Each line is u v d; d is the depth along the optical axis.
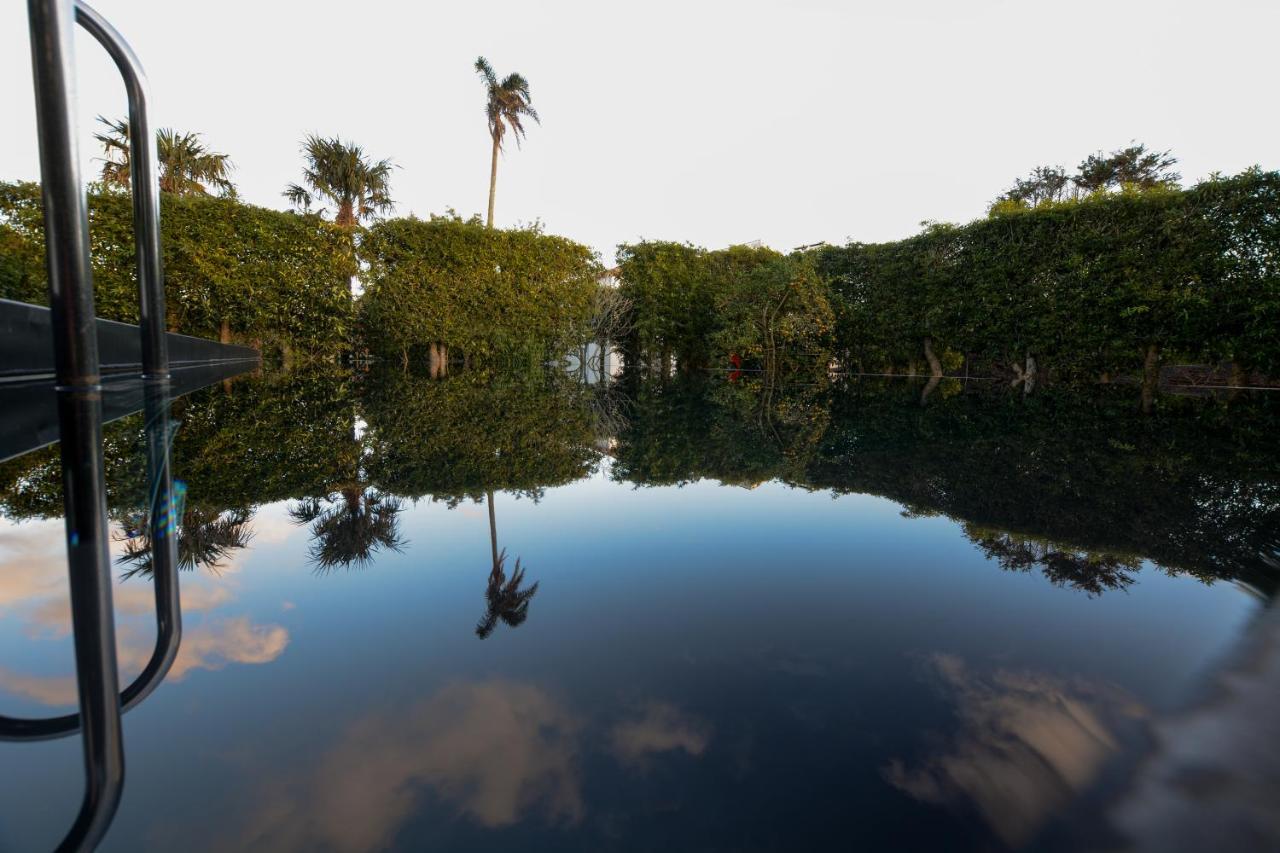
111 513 1.28
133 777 0.44
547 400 5.44
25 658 0.64
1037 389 7.53
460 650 0.71
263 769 0.46
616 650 0.72
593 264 11.58
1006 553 1.18
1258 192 6.20
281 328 8.98
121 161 13.73
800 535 1.31
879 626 0.80
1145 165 18.64
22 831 0.38
